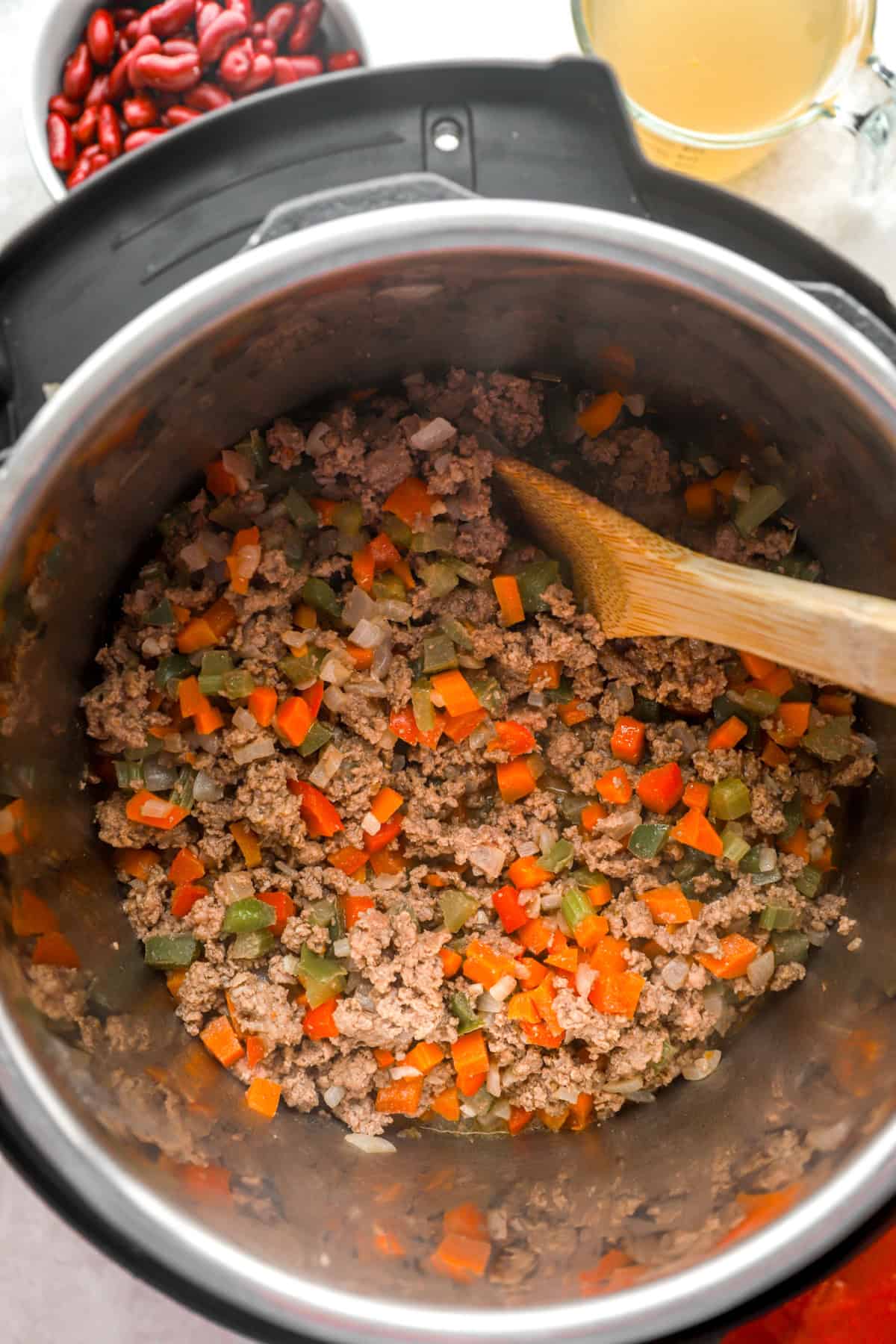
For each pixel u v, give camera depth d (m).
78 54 0.50
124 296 0.39
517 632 0.49
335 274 0.38
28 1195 0.49
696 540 0.49
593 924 0.47
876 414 0.38
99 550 0.44
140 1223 0.39
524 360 0.46
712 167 0.51
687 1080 0.48
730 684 0.49
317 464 0.47
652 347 0.43
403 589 0.48
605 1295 0.39
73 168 0.50
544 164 0.39
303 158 0.39
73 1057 0.41
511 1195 0.46
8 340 0.39
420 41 0.52
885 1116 0.40
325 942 0.48
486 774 0.49
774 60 0.49
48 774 0.45
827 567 0.47
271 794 0.47
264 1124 0.46
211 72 0.51
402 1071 0.47
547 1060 0.47
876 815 0.48
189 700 0.47
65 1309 0.49
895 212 0.52
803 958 0.48
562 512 0.46
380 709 0.48
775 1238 0.39
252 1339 0.40
